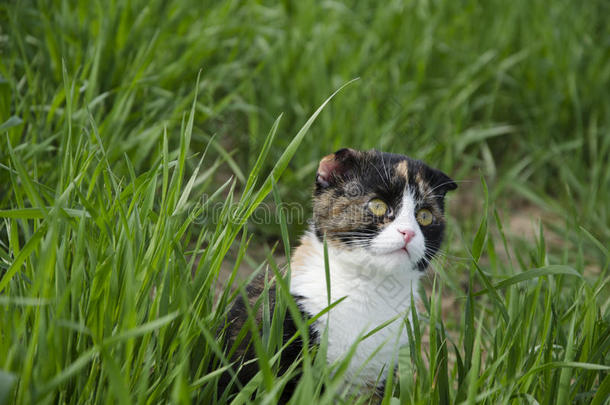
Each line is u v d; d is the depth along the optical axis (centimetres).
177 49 473
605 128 576
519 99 602
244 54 537
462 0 687
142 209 210
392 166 292
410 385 208
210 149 435
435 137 511
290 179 430
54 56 395
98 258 207
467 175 540
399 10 619
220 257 214
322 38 555
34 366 180
